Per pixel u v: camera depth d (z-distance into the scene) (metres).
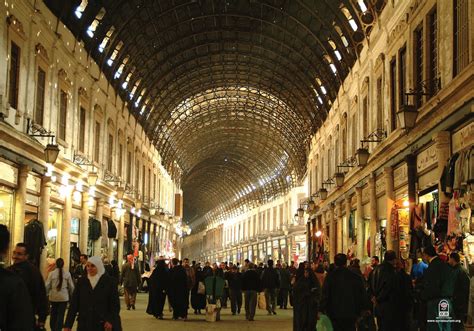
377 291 10.65
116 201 33.50
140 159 43.19
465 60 13.99
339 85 33.75
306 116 46.78
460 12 14.44
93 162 28.20
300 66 39.78
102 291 8.22
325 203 39.25
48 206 21.34
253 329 17.52
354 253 28.84
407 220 20.06
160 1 30.81
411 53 18.75
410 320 10.67
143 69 36.78
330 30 29.66
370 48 24.61
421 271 13.27
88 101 27.50
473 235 12.53
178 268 20.86
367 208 26.34
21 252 8.33
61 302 12.52
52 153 19.30
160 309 20.62
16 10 18.30
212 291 20.42
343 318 9.86
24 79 19.20
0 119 16.77
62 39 22.86
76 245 26.22
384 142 21.27
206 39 38.47
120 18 28.70
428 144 16.95
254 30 36.53
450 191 13.85
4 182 17.89
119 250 34.97
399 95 20.31
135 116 40.25
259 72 45.00
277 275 24.47
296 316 13.63
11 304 4.41
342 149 32.69
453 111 14.30
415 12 18.28
